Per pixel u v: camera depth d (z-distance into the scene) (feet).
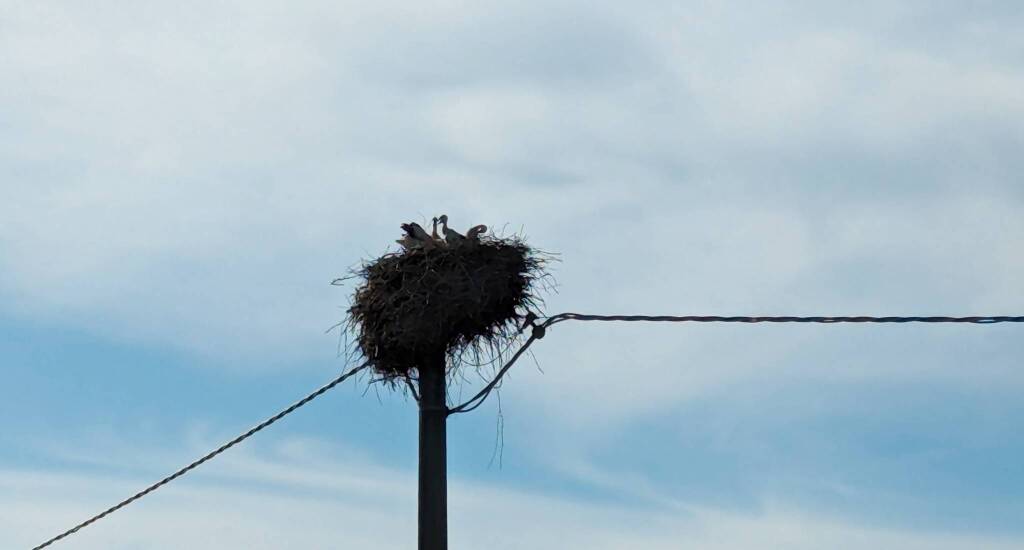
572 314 39.58
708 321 38.45
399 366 39.17
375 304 38.96
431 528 37.45
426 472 37.91
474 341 39.40
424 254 39.29
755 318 38.01
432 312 38.22
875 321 37.11
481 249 39.68
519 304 39.73
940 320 36.99
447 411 38.60
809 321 37.83
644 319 38.86
